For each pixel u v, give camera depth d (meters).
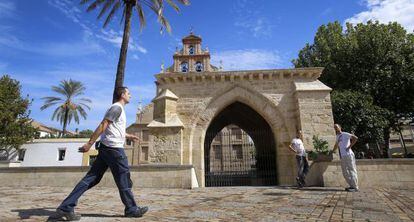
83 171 11.04
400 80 22.78
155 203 5.89
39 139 31.47
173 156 14.45
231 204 5.65
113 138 4.04
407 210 4.74
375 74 23.44
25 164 30.58
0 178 11.46
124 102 4.42
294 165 14.49
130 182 4.17
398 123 26.14
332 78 24.97
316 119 14.32
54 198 6.67
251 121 21.20
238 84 15.84
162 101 15.44
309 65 28.36
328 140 13.98
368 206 5.23
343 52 24.28
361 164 10.38
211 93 15.86
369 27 24.91
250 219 3.96
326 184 10.38
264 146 19.52
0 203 5.65
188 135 15.25
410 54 23.59
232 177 19.23
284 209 4.91
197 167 14.87
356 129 19.84
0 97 27.38
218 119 21.30
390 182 10.08
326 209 4.88
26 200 6.24
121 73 14.94
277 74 15.70
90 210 4.68
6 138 27.27
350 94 20.31
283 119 15.19
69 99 41.50
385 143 25.09
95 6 16.81
